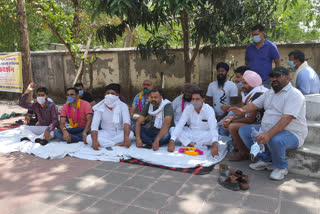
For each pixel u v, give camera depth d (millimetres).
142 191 2982
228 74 7578
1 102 10211
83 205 2691
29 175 3449
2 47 11547
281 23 6641
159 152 4184
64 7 7711
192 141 4355
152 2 4766
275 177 3238
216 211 2576
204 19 5484
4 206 2689
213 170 3598
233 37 6844
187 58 6555
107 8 4410
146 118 4727
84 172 3531
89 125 4723
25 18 6316
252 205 2682
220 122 5176
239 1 5598
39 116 5023
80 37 8086
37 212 2574
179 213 2539
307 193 2926
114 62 9141
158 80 8609
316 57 6590
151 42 6828
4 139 5008
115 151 4203
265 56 4855
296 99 3172
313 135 3637
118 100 4602
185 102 4961
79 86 5656
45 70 10391
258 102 3719
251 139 3697
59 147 4414
